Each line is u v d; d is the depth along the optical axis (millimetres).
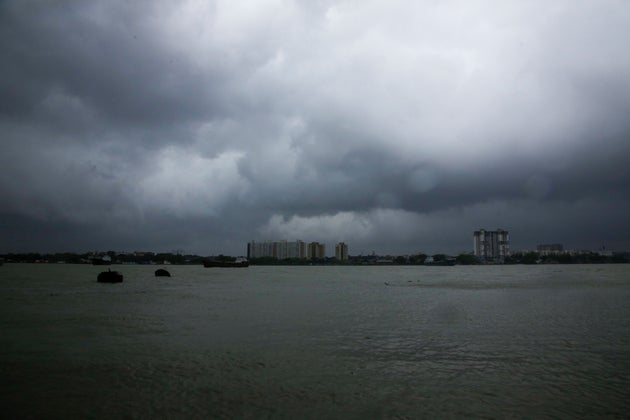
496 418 15312
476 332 32344
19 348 26234
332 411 15875
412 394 17750
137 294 66625
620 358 23891
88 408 16219
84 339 29203
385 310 46625
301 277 146625
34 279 112000
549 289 79438
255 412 15758
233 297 62625
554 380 19750
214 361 23125
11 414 15719
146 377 20094
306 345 27406
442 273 197750
